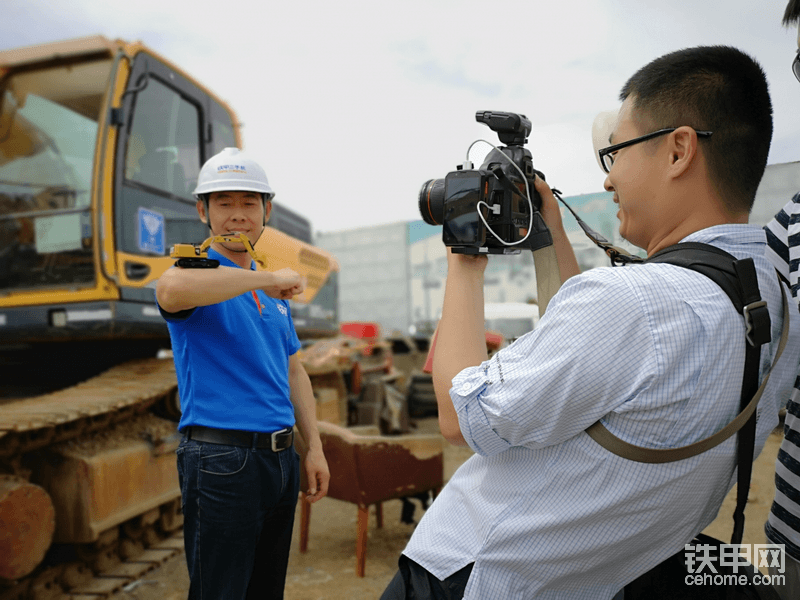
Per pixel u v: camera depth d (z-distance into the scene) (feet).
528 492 3.09
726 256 2.95
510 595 3.16
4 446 9.53
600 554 3.05
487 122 3.74
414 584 3.46
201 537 5.85
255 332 6.23
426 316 71.20
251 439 5.98
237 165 6.36
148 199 14.78
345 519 15.25
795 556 4.04
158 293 5.42
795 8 4.11
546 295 3.83
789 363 3.29
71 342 16.37
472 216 3.38
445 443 22.38
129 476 11.54
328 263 23.52
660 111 3.07
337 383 23.97
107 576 11.23
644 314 2.68
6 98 14.48
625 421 2.81
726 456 2.89
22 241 13.87
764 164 3.08
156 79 15.14
